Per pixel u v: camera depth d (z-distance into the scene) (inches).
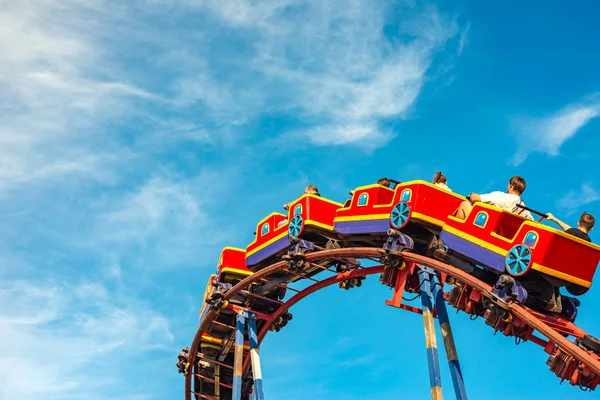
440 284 1048.8
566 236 874.1
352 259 1187.9
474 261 939.3
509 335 935.0
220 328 1429.6
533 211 943.7
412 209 986.1
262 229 1262.3
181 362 1448.1
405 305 1079.0
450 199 1000.2
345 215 1098.7
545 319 907.4
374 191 1069.8
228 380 1475.1
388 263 1029.8
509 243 904.3
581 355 839.7
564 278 879.7
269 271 1217.4
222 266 1330.0
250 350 1302.9
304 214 1151.0
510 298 895.7
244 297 1362.0
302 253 1156.5
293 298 1294.3
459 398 967.0
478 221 940.0
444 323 1020.5
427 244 1025.5
